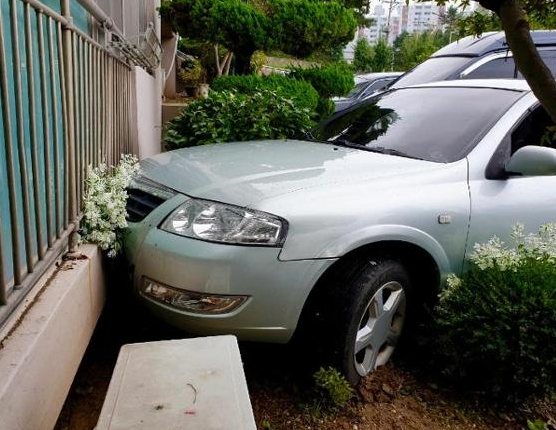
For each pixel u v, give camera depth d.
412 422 2.42
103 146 3.08
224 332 2.27
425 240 2.63
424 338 2.78
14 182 1.63
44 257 1.90
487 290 2.55
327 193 2.44
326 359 2.51
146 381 1.31
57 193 2.09
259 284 2.23
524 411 2.59
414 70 7.36
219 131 5.04
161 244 2.34
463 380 2.73
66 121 2.20
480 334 2.43
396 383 2.70
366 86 11.29
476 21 1.88
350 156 3.02
